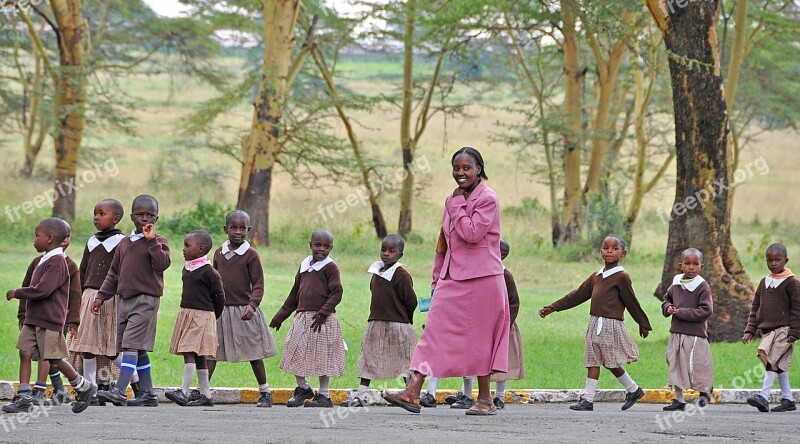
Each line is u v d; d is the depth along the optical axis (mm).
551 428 10578
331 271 14695
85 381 12297
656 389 16781
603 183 44875
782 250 15203
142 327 13242
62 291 12578
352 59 122188
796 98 50531
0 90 59625
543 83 49156
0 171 59719
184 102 94312
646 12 34906
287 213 51219
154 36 51844
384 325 14602
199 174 59812
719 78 23422
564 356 20984
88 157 59219
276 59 41781
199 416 11703
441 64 49406
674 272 23719
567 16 32812
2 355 18266
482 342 11594
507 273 14883
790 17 46094
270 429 10094
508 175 75562
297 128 42875
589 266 39969
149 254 13352
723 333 23406
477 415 11969
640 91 46594
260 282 14742
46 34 58250
